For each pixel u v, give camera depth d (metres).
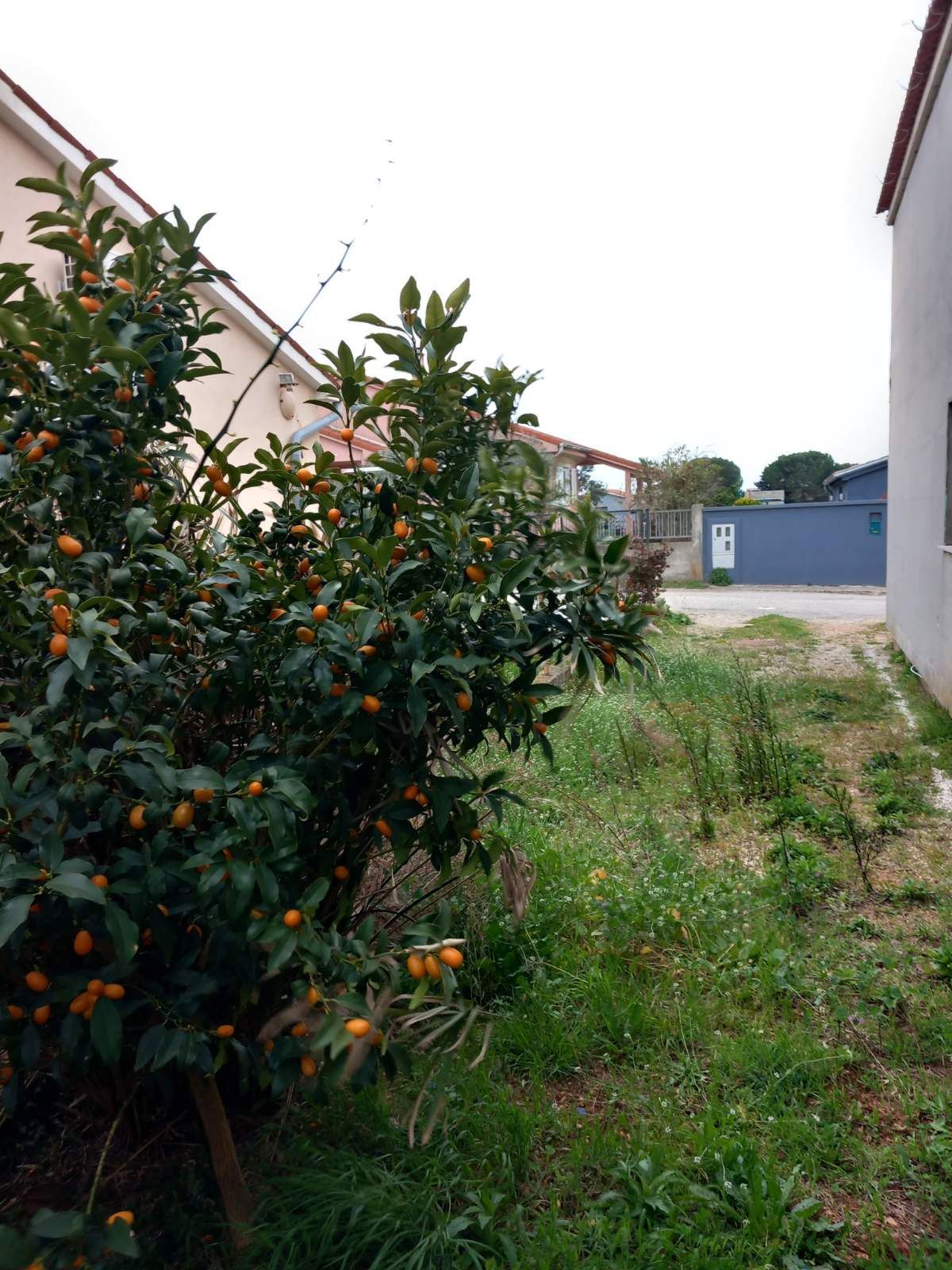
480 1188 2.14
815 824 4.72
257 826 1.66
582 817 4.64
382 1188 2.05
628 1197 2.18
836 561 23.05
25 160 5.41
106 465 2.01
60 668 1.51
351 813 2.24
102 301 2.04
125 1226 1.48
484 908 3.37
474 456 2.42
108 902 1.56
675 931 3.51
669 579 24.69
